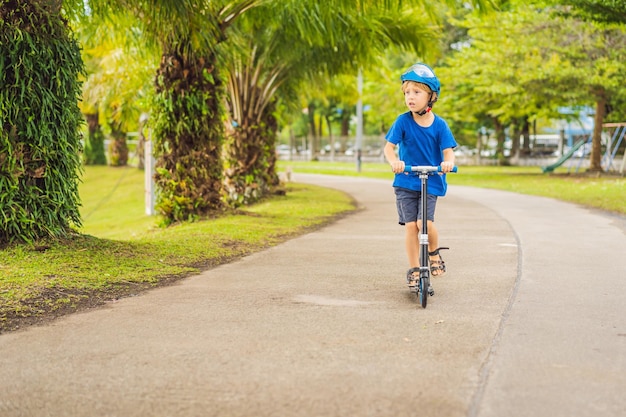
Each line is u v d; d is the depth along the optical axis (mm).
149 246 9805
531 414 3793
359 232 12367
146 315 6102
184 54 14039
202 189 14883
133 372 4535
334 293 7039
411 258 6844
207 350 5016
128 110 25250
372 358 4793
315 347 5070
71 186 9359
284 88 22219
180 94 14328
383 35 17266
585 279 7660
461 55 35438
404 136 6727
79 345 5172
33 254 8430
